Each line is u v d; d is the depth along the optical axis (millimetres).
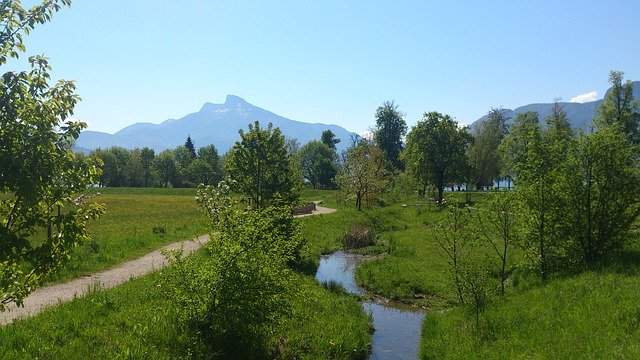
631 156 17172
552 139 18562
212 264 11859
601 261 16266
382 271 25547
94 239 28047
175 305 11930
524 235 17375
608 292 12570
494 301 15625
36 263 5988
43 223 5910
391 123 102688
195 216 51188
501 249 23891
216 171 143375
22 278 6355
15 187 5434
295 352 13195
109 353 9586
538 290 15070
